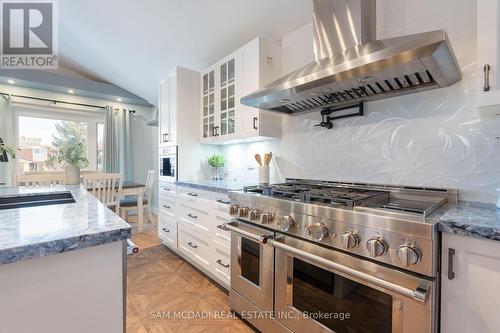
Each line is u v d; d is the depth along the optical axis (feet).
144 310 5.86
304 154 6.92
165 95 9.94
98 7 8.87
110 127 15.01
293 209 4.36
